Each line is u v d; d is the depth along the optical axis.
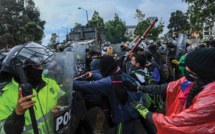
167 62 4.13
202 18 14.21
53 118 1.19
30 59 1.04
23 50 1.06
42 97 1.16
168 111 1.35
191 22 15.29
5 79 1.09
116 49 4.66
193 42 6.50
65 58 1.29
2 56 4.42
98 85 1.62
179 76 5.06
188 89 1.17
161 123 1.08
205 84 0.99
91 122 3.23
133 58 2.42
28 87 0.93
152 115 1.19
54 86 1.26
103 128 3.00
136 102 1.46
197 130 0.94
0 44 34.41
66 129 1.28
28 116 1.07
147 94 2.23
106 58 1.72
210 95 0.92
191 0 14.48
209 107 0.90
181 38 4.55
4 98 1.03
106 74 1.72
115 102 1.66
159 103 2.34
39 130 1.09
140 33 24.62
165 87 1.49
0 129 0.99
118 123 1.72
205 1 13.91
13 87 1.08
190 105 1.08
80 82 1.70
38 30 38.47
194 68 0.98
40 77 1.16
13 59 1.02
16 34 36.28
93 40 11.98
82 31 12.84
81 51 3.12
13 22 38.69
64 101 1.27
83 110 2.11
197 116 0.92
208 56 0.93
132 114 1.65
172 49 5.34
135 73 2.29
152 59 3.56
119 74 1.74
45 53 1.12
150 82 2.26
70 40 13.05
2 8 37.81
